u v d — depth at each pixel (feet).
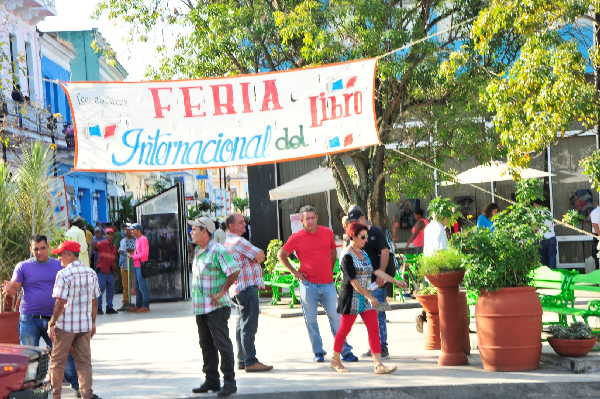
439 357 35.14
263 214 86.33
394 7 58.85
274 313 58.59
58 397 31.48
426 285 41.93
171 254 75.61
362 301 34.14
